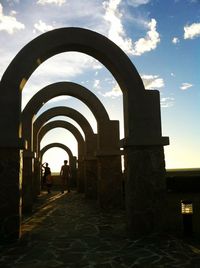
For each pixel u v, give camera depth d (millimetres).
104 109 11961
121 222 8852
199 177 9547
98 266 5004
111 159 11789
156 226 7320
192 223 7035
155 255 5555
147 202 7371
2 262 5281
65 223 8789
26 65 7387
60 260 5340
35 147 15523
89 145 15586
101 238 6879
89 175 15438
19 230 6969
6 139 7074
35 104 12062
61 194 18422
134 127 7512
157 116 7633
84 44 7676
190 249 5922
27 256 5605
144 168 7480
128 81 7664
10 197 7020
